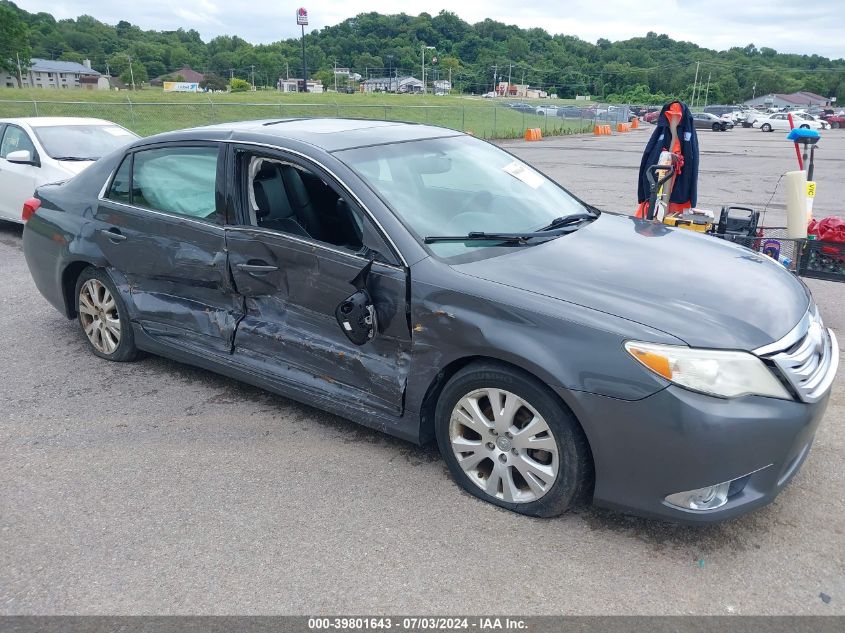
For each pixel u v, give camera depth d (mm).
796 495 3281
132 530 3104
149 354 5020
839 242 5285
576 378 2795
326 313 3596
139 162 4434
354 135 4027
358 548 2953
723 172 18359
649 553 2895
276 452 3727
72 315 5086
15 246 8672
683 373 2668
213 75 145375
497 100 104125
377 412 3500
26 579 2811
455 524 3096
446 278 3160
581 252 3463
